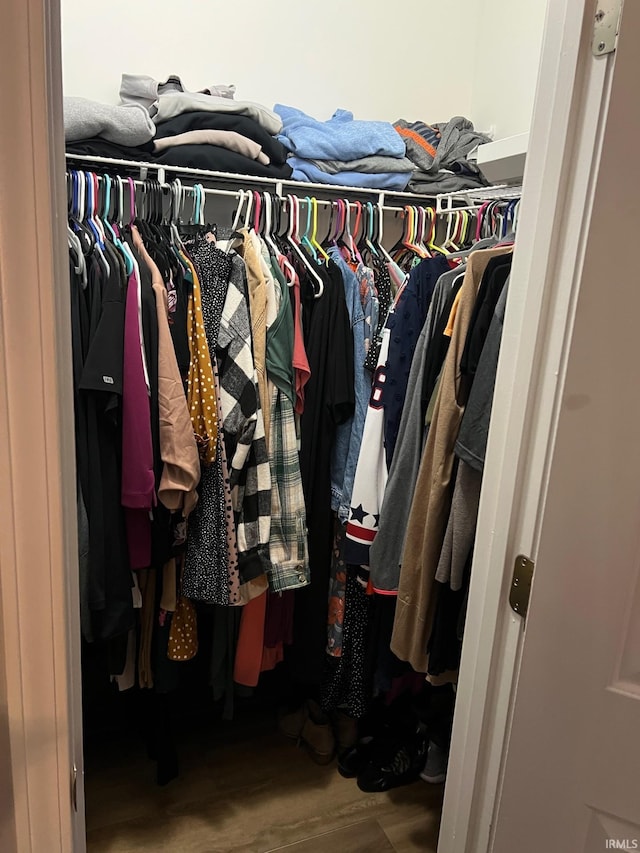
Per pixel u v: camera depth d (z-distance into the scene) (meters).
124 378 1.32
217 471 1.47
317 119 2.21
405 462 1.38
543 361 0.83
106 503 1.36
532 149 0.83
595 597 0.77
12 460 0.58
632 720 0.78
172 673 1.62
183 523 1.49
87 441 1.32
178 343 1.43
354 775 1.90
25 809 0.65
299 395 1.61
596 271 0.70
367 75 2.26
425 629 1.32
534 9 2.11
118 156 1.62
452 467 1.23
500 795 0.91
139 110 1.63
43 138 0.54
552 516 0.76
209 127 1.74
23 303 0.56
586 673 0.79
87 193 1.50
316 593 1.73
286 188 1.90
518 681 0.82
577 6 0.74
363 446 1.51
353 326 1.66
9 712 0.63
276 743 2.02
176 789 1.82
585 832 0.83
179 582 1.56
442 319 1.32
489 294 1.17
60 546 0.62
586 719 0.80
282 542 1.61
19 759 0.64
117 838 1.66
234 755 1.96
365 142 1.92
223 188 1.86
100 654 1.72
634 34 0.66
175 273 1.45
